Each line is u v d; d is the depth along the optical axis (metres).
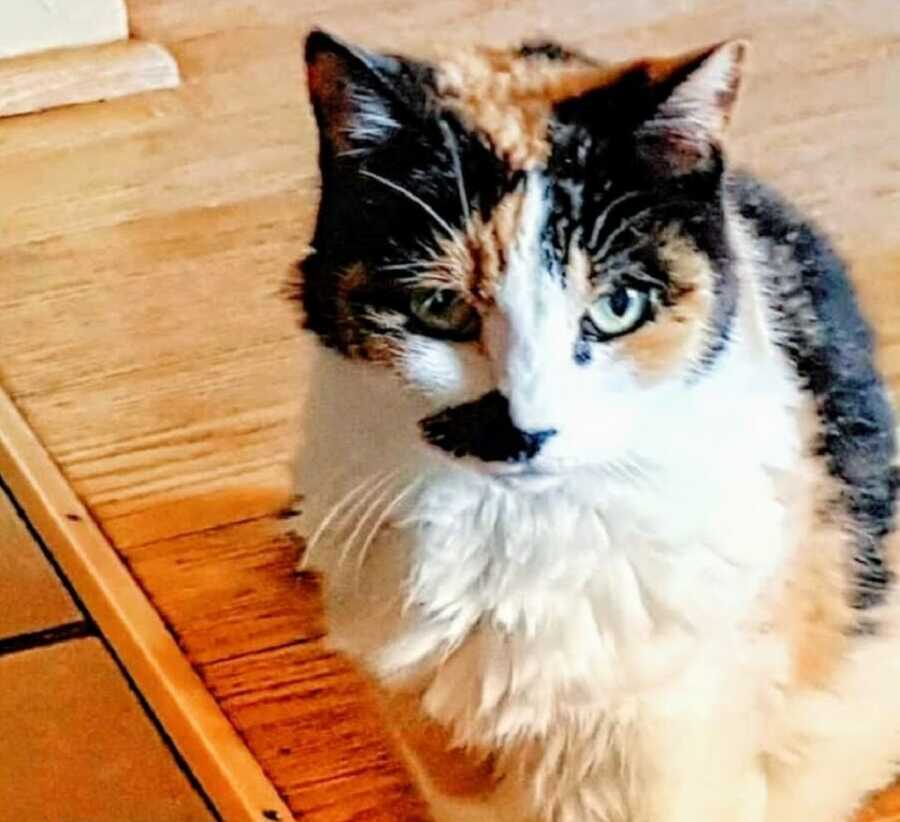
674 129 0.55
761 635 0.60
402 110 0.55
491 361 0.54
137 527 0.79
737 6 1.19
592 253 0.54
